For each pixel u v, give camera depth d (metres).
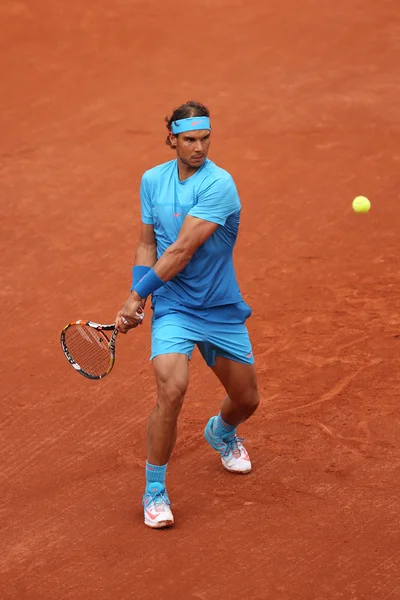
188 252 19.52
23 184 44.81
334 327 30.84
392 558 19.22
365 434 24.36
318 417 25.33
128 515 21.34
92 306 33.31
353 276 34.78
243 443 24.22
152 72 58.38
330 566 19.06
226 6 67.94
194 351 29.69
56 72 58.94
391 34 61.47
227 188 19.53
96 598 18.44
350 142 47.28
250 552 19.67
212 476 22.89
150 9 68.25
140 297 19.97
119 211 41.75
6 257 37.69
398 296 32.94
